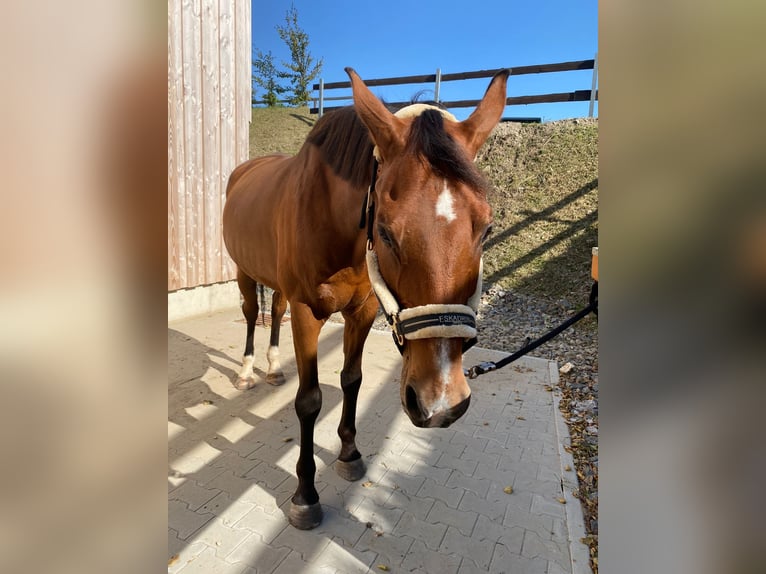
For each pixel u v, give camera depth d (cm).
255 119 1016
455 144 128
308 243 191
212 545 188
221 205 531
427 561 184
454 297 123
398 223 122
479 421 299
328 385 352
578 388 350
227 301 565
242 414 304
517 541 196
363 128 176
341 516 209
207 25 485
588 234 567
